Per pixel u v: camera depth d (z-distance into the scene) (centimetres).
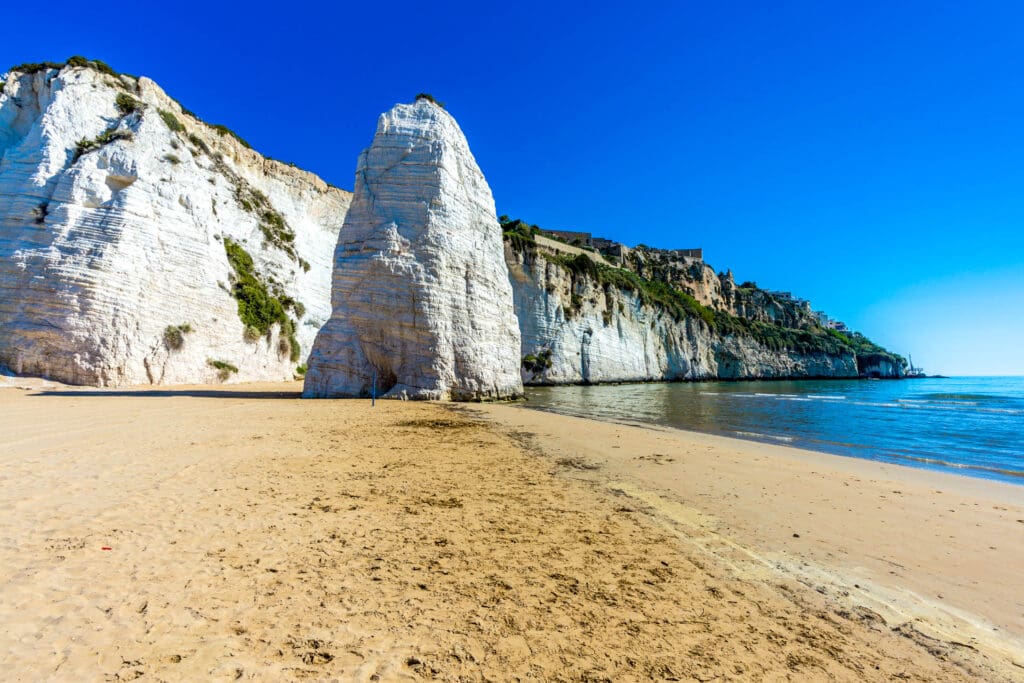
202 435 1047
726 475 836
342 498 625
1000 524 604
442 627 339
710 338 8162
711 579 432
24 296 2358
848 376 10906
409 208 2359
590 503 649
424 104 2575
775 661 312
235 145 4116
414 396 2170
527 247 5050
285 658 293
